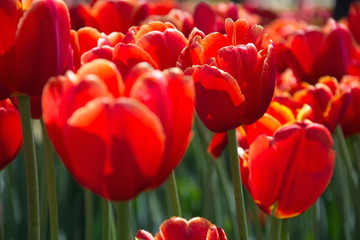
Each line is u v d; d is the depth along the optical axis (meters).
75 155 0.71
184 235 0.81
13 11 0.80
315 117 0.98
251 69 0.83
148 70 0.72
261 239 1.10
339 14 3.05
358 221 1.18
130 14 1.10
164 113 0.71
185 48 0.84
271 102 0.88
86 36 0.88
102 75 0.73
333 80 1.04
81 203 1.62
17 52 0.80
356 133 1.13
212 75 0.82
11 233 1.33
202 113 0.84
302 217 1.34
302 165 0.82
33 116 0.90
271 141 0.82
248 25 0.86
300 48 1.15
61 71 0.82
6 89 0.81
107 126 0.70
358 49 1.37
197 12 1.16
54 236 0.88
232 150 0.85
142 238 0.80
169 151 0.72
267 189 0.83
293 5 10.35
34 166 0.82
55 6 0.80
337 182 1.50
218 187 1.48
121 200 0.73
